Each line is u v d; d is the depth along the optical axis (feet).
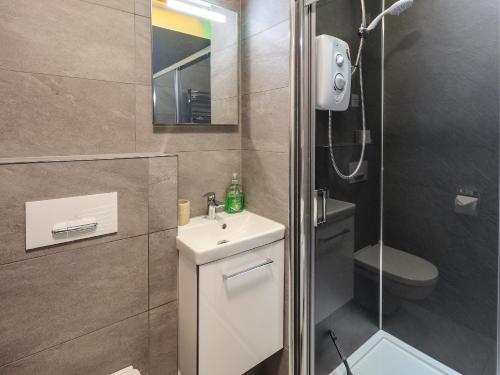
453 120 4.28
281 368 4.73
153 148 4.35
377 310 5.20
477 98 4.02
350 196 4.45
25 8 3.28
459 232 4.35
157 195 3.83
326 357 4.21
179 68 4.43
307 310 3.19
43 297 3.13
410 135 4.75
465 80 4.11
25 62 3.32
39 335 3.14
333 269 4.25
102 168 3.38
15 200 2.91
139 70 4.11
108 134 3.93
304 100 2.87
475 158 4.11
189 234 4.20
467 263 4.30
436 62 4.36
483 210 4.10
